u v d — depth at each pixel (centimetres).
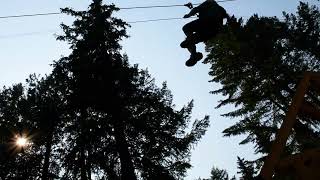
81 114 1970
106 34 2106
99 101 1873
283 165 456
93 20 2159
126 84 1928
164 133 1856
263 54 2042
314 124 1766
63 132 2052
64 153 1964
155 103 1955
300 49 2197
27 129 2433
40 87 2667
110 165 1802
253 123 2139
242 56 2117
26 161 2456
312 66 2245
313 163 443
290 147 1820
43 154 2511
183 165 1866
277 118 2153
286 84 2105
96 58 2000
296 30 2205
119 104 1884
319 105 1772
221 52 2178
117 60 2030
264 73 2127
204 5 671
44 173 2402
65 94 2073
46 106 2481
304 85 504
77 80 1933
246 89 2167
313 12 2309
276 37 2098
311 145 503
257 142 2033
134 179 1723
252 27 2030
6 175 2347
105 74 1947
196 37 681
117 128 1811
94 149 1842
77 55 2092
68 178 1878
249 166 2106
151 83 2056
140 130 1839
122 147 1775
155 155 1853
